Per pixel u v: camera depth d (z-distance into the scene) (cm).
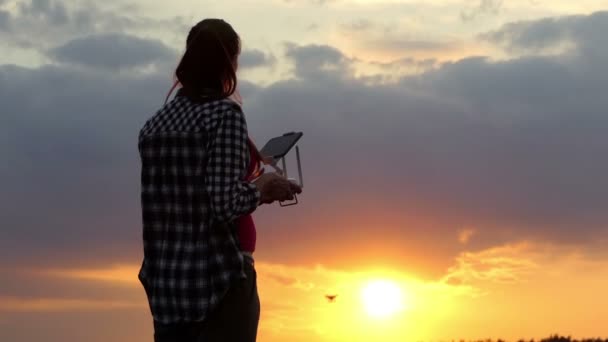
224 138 447
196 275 442
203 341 451
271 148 486
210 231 446
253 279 465
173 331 456
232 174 443
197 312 441
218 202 437
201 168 447
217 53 468
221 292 444
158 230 452
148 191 454
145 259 459
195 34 474
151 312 456
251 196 443
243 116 457
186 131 449
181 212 447
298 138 480
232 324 451
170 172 449
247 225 469
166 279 445
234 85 473
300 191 471
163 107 469
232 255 450
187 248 445
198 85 467
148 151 455
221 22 477
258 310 468
